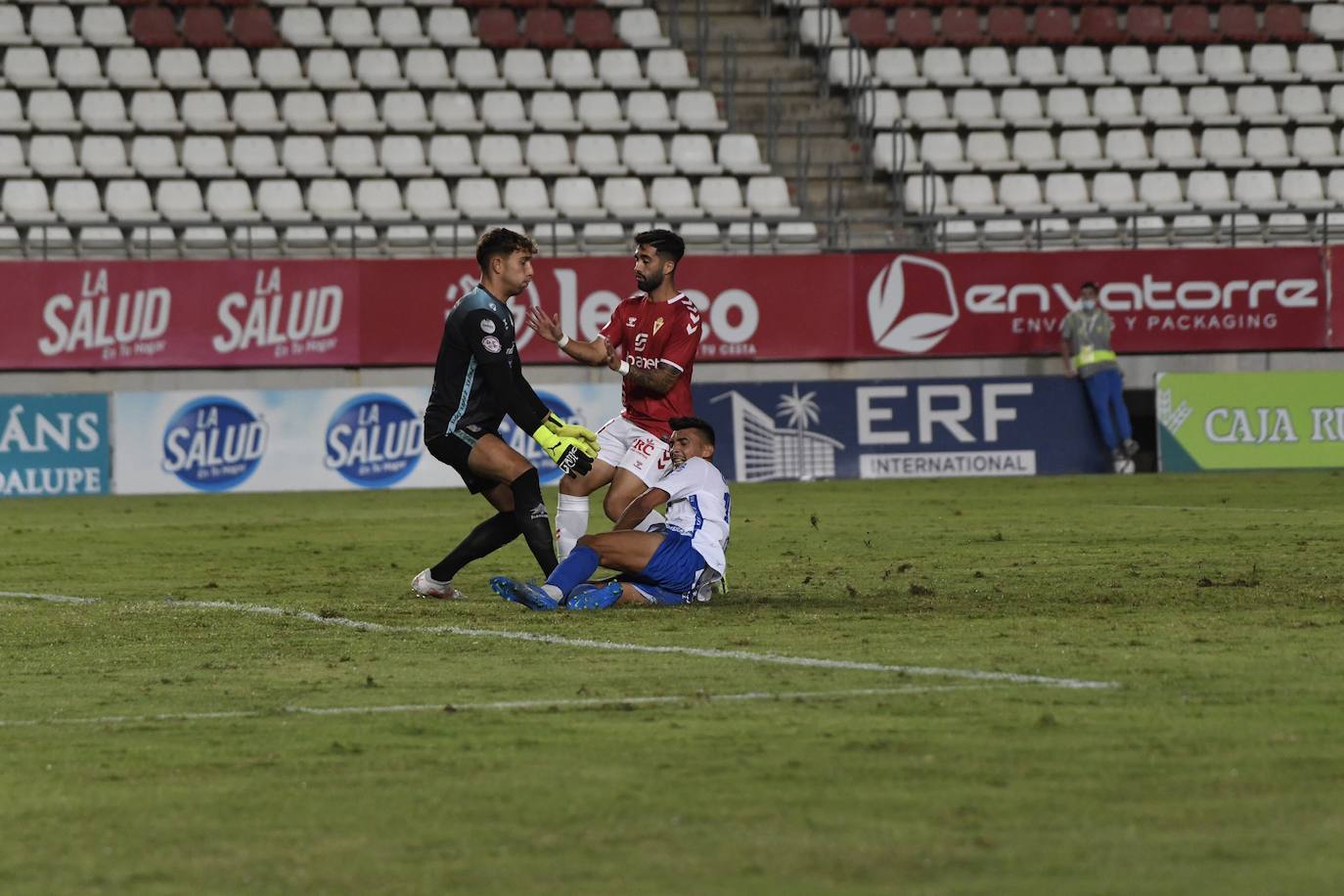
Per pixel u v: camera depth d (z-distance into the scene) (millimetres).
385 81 108812
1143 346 93438
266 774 20625
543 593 35594
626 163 105562
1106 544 51438
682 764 20656
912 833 17453
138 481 84125
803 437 88375
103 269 87125
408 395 86438
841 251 99250
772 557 48875
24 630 34406
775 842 17203
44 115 102312
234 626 34594
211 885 16125
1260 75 116375
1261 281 94000
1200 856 16547
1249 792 18938
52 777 20688
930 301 92625
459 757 21312
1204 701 24250
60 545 56625
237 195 98375
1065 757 20734
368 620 35250
